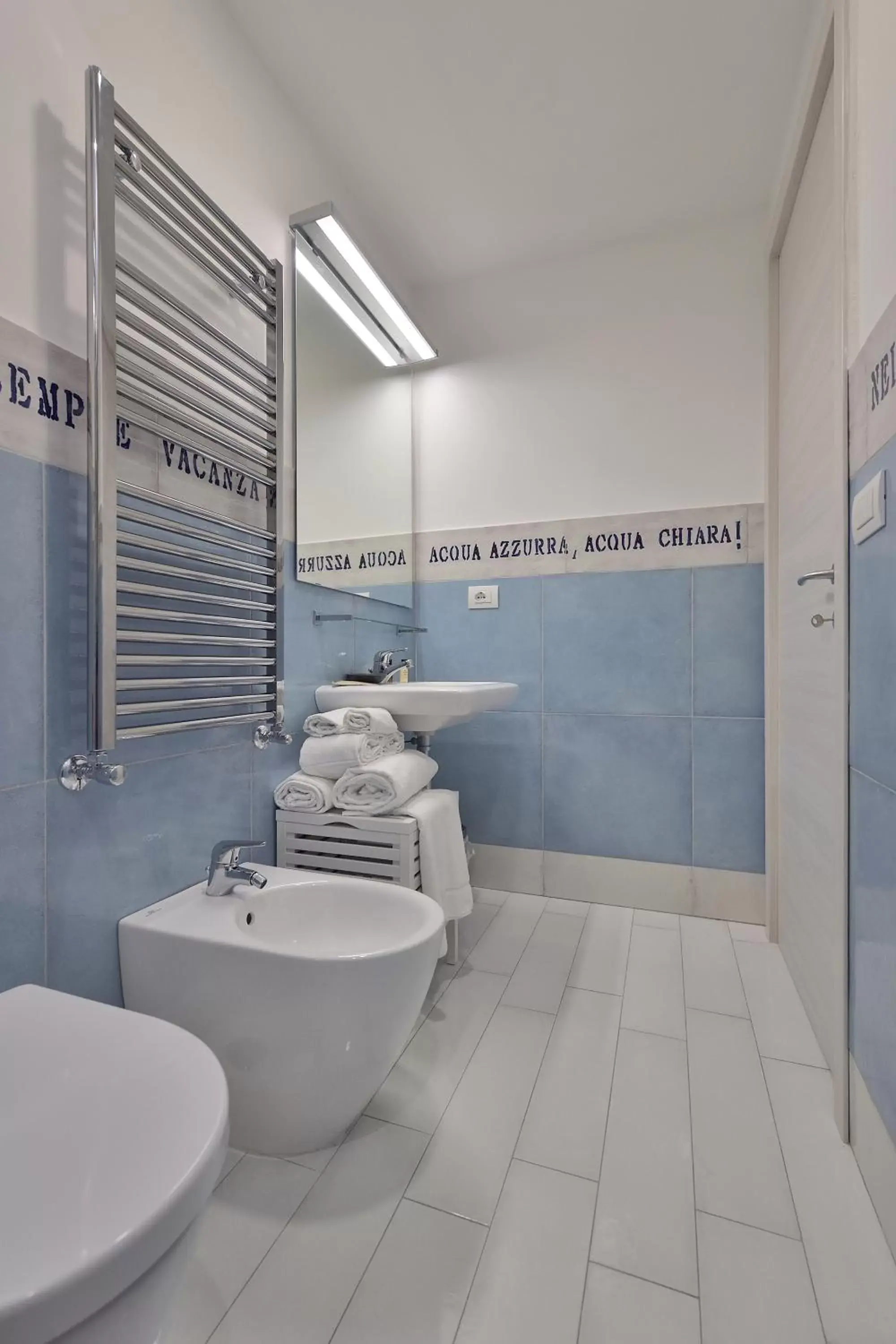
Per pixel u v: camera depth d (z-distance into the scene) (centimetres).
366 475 218
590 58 157
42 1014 77
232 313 151
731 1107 123
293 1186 104
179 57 133
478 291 244
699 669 217
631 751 225
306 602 183
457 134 181
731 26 148
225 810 147
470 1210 100
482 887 243
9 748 96
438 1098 126
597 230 219
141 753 123
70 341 107
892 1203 92
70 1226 49
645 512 223
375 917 131
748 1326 83
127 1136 58
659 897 221
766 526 202
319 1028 102
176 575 124
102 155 103
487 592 242
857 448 109
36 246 101
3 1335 42
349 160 190
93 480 104
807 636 158
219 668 148
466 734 245
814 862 150
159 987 112
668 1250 93
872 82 100
